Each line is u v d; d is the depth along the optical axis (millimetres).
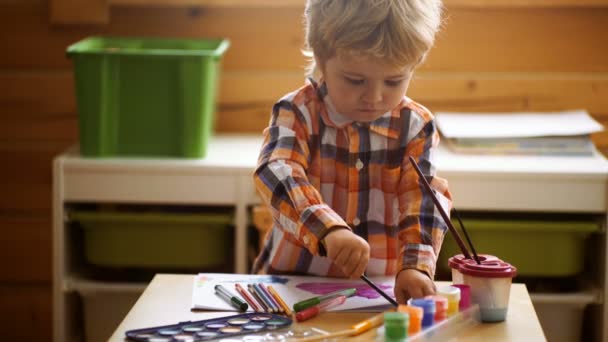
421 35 1191
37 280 2426
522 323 1116
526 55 2336
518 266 2020
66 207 2031
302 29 2346
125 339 1036
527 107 2354
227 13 2348
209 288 1248
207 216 2025
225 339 1023
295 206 1182
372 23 1175
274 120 1338
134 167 1980
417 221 1262
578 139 2117
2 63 2359
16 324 2434
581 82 2336
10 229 2412
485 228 1999
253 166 1979
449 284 1254
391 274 1394
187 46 2270
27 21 2346
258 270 1513
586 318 2131
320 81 1359
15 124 2387
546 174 1937
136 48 2266
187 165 1981
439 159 2051
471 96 2354
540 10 2320
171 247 2059
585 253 2092
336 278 1331
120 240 2055
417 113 1366
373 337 1040
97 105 2021
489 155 2104
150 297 1216
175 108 2049
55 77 2371
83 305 2146
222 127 2395
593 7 2316
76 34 2354
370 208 1373
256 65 2365
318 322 1109
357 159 1353
